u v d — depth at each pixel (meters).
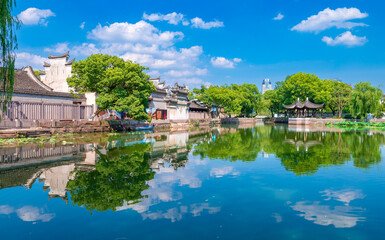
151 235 5.43
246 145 21.36
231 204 7.29
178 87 57.06
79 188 8.56
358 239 5.33
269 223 6.07
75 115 30.09
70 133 26.55
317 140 25.81
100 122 31.44
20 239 5.21
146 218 6.27
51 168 11.33
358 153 16.91
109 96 30.17
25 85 28.78
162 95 52.34
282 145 21.38
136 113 31.39
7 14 8.98
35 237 5.30
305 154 16.53
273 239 5.31
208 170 11.53
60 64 45.19
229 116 89.25
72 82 32.81
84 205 7.09
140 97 33.59
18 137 21.31
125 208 6.89
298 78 74.44
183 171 11.26
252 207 7.06
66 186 8.73
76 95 32.97
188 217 6.36
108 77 30.50
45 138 22.22
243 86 90.94
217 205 7.20
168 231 5.60
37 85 30.28
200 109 73.00
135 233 5.52
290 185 9.19
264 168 11.97
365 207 7.12
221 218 6.32
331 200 7.67
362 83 62.53
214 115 82.31
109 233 5.50
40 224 5.92
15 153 14.91
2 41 8.98
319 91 72.12
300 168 12.09
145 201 7.45
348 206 7.19
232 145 21.28
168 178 10.03
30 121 24.55
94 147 18.00
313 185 9.21
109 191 8.30
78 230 5.64
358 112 61.34
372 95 60.06
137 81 31.58
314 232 5.62
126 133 32.12
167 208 6.92
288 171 11.41
